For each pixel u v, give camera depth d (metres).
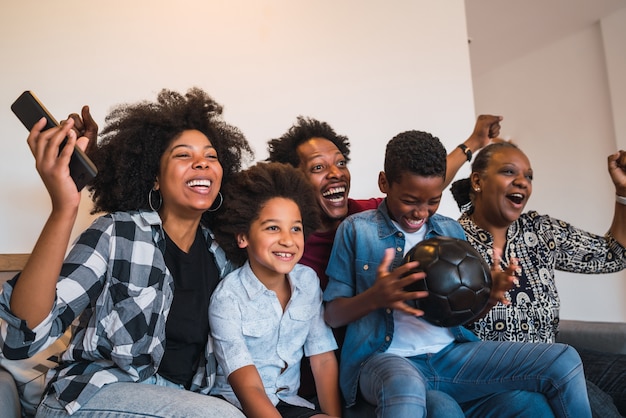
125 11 2.05
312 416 1.20
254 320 1.31
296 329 1.37
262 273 1.36
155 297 1.21
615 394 1.65
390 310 1.36
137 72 2.04
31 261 0.99
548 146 4.46
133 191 1.38
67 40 1.98
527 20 3.94
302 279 1.42
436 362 1.36
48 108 1.93
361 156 2.33
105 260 1.18
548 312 1.56
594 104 4.11
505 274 1.25
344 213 1.67
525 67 4.62
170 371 1.27
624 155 1.66
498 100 4.88
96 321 1.17
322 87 2.30
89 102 1.98
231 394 1.29
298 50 2.28
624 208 1.67
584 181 4.19
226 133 1.59
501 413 1.30
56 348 1.41
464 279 1.17
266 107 2.21
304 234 1.45
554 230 1.67
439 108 2.47
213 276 1.39
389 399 1.14
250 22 2.22
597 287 4.12
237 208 1.35
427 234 1.45
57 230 0.99
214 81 2.14
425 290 1.17
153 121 1.37
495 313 1.51
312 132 1.75
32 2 1.96
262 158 2.17
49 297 1.01
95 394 1.10
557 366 1.25
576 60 4.23
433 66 2.49
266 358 1.33
